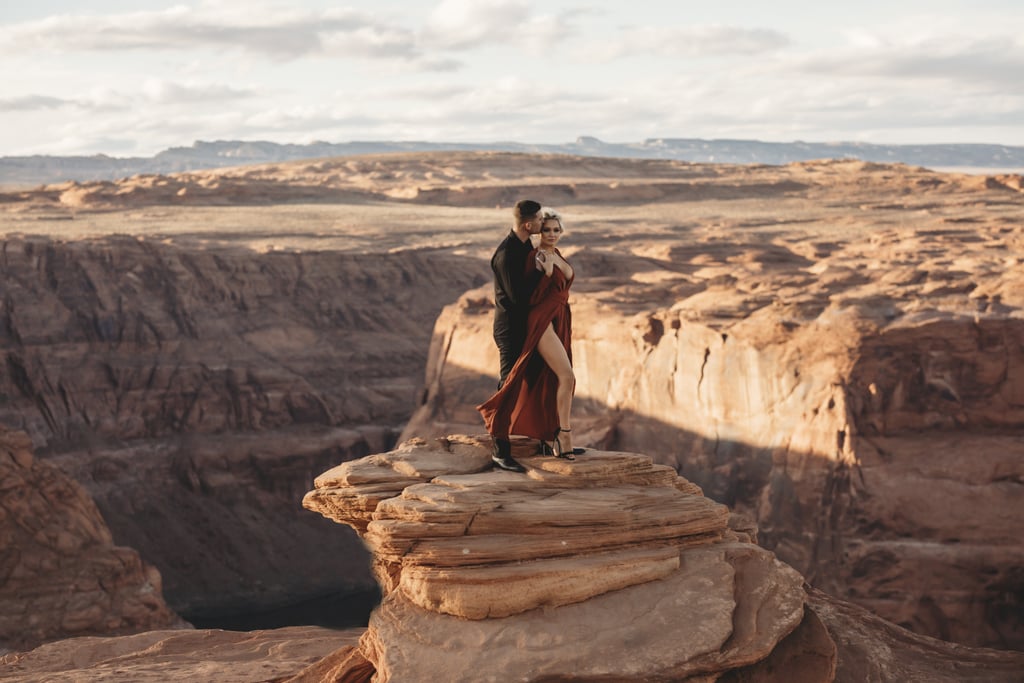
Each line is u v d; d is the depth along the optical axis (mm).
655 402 45250
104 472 67000
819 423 39594
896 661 11117
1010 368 39250
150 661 12961
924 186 156250
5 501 34969
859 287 44969
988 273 44125
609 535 9141
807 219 115250
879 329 40031
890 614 36875
